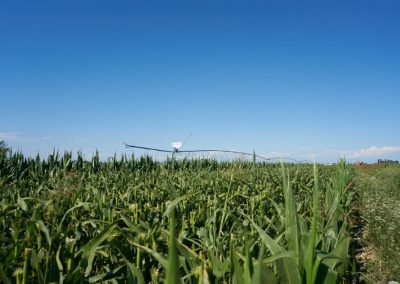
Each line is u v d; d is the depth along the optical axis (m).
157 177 9.88
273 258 2.41
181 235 4.02
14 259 3.15
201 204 5.34
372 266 5.01
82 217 4.48
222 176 9.16
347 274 4.57
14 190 6.92
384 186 14.62
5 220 4.45
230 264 2.73
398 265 4.93
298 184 9.00
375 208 8.15
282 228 4.07
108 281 3.39
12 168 11.29
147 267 3.43
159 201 6.05
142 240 3.51
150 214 4.82
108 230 3.00
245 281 2.32
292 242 2.62
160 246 3.81
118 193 6.40
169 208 4.04
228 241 3.98
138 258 3.31
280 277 2.48
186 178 9.30
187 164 16.16
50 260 2.88
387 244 5.76
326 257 2.47
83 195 6.06
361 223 8.06
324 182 11.78
